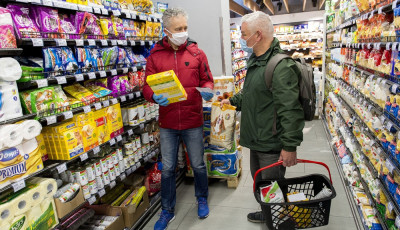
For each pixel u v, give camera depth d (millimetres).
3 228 1662
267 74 1948
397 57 1927
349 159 3510
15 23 1936
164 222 2775
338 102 4336
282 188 2055
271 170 2162
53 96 2164
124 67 3031
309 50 10688
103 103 2580
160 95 2355
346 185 3244
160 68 2639
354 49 3426
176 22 2445
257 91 2035
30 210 1833
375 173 2381
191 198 3355
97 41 2582
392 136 2016
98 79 2791
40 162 1957
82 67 2461
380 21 2365
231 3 10211
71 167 2410
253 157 2426
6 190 1814
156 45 2705
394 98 1948
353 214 2736
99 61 2650
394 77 2025
